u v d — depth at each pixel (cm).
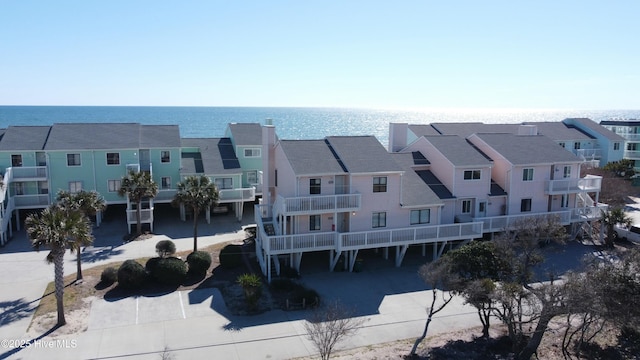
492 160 4128
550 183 4056
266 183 3750
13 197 3966
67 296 2861
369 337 2516
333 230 3366
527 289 2598
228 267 3362
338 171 3291
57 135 4262
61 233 2422
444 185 3919
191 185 3484
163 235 4028
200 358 2253
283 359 2267
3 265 3316
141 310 2730
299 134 16100
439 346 2417
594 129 6456
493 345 2438
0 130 4534
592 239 4284
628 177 5734
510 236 3209
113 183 4294
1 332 2422
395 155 4184
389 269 3481
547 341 2553
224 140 5169
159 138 4559
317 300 2845
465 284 2394
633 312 2161
